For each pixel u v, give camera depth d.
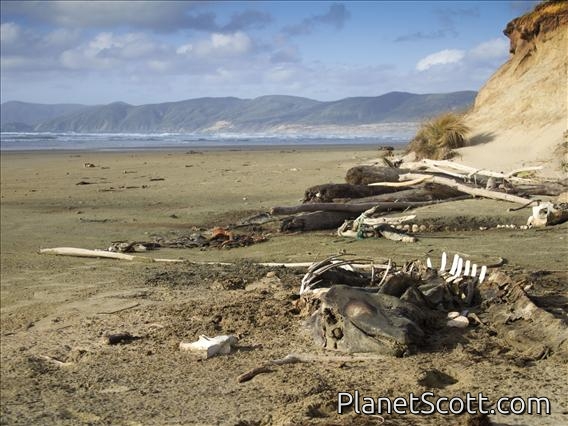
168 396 6.23
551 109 24.61
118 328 8.59
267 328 8.02
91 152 55.34
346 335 7.05
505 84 27.91
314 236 14.73
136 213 19.02
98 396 6.39
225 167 33.28
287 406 5.61
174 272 11.73
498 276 8.24
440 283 8.20
